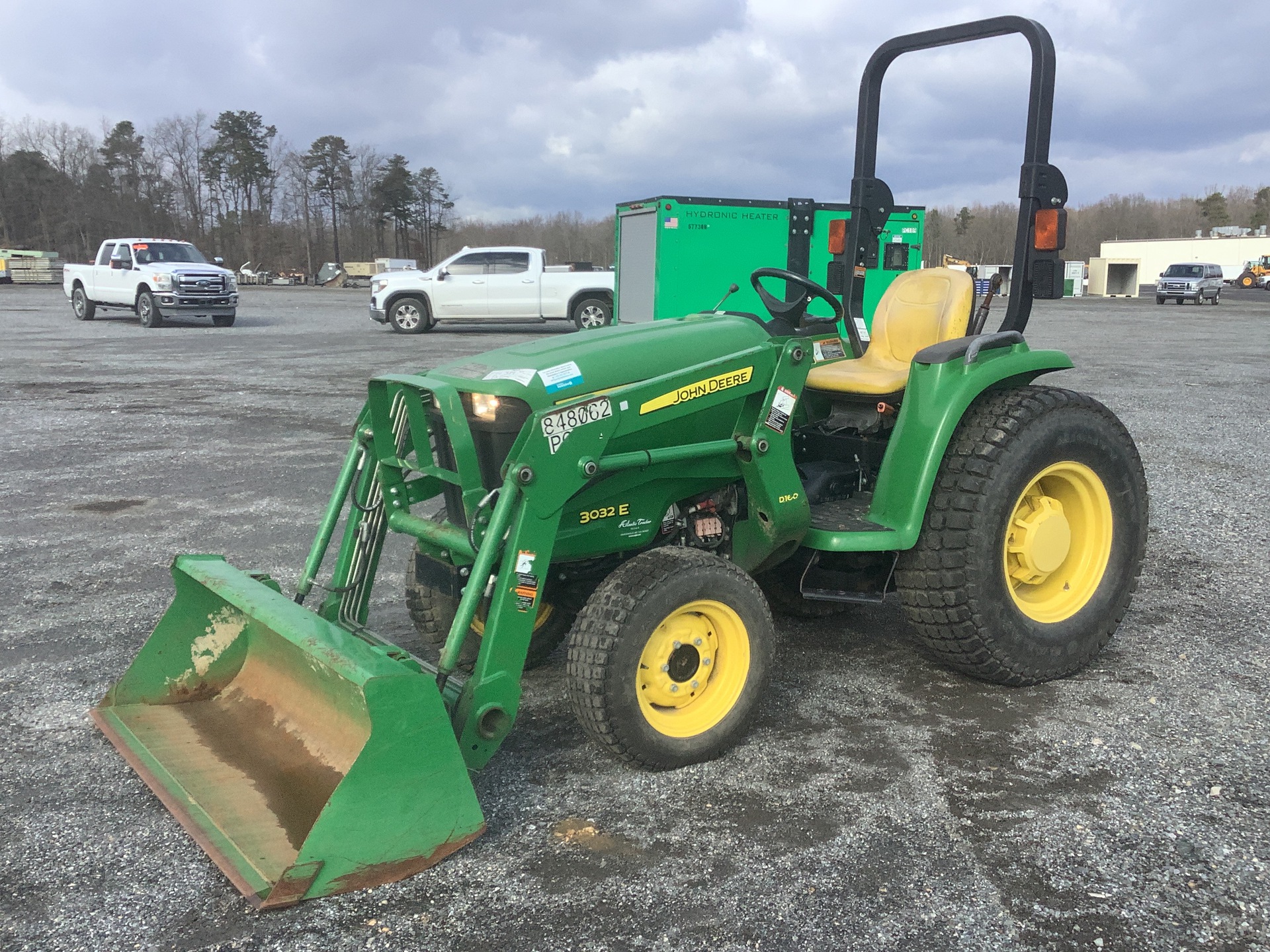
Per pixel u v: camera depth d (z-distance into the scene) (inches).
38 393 477.1
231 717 130.5
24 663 161.0
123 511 259.6
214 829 105.8
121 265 895.7
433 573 133.8
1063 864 104.1
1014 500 142.1
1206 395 471.5
